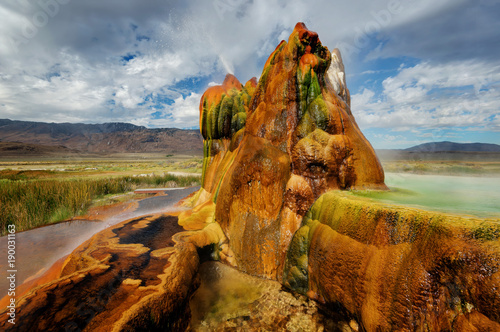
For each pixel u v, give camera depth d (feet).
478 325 6.70
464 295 7.22
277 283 15.65
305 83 18.43
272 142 18.43
